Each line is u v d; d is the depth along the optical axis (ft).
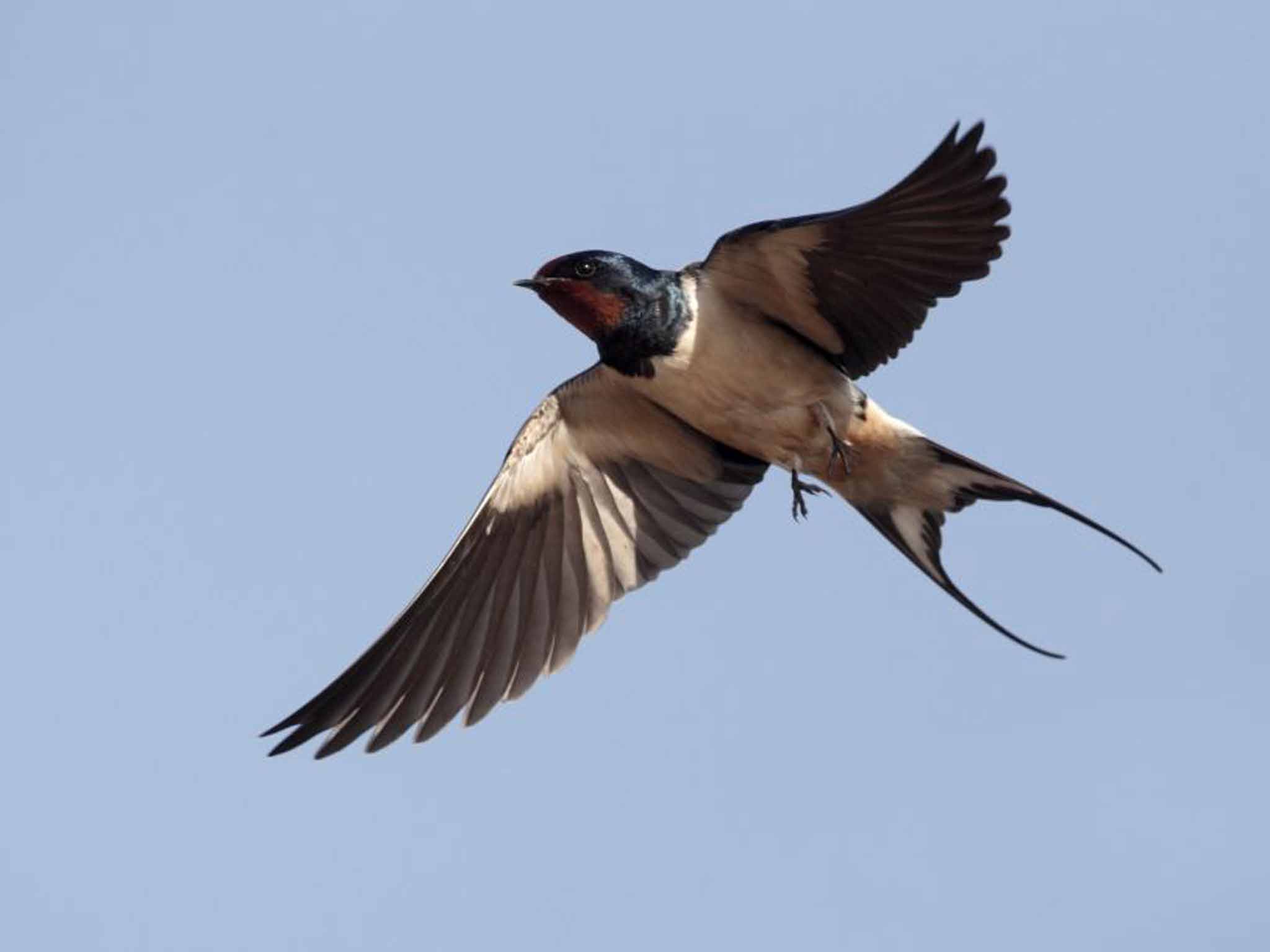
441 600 41.50
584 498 43.37
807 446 41.73
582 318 41.50
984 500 41.70
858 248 38.99
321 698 39.86
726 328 40.93
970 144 36.52
